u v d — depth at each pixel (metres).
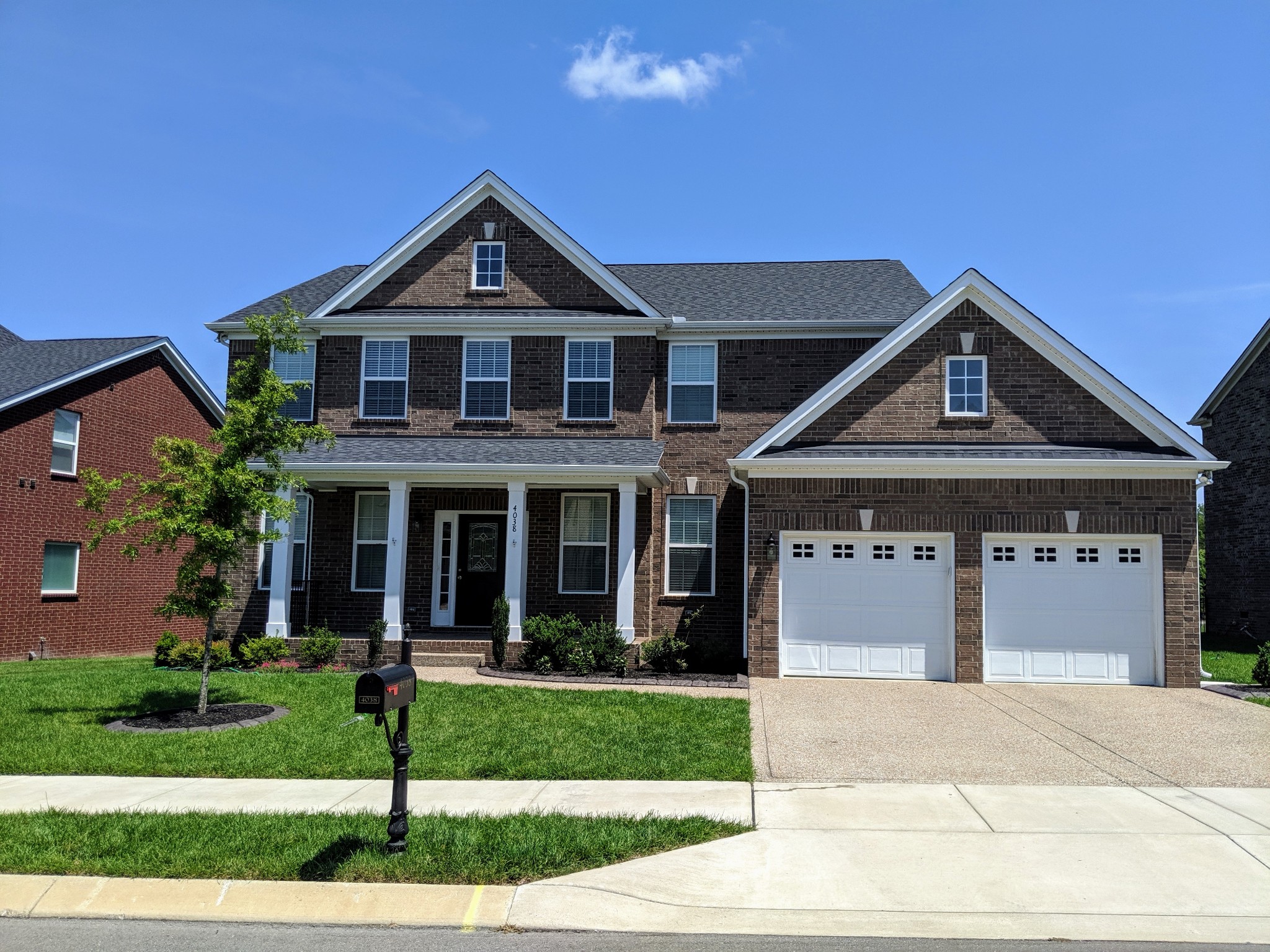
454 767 9.88
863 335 19.72
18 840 7.47
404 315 20.00
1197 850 7.50
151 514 12.22
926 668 16.16
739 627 19.25
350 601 19.64
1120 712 13.20
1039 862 7.24
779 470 16.39
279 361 20.69
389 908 6.43
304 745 10.77
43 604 20.97
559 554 19.48
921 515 16.12
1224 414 26.45
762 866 7.16
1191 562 15.59
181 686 14.19
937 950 5.89
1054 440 16.69
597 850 7.31
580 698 13.47
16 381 20.94
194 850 7.25
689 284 22.42
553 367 19.94
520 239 20.52
